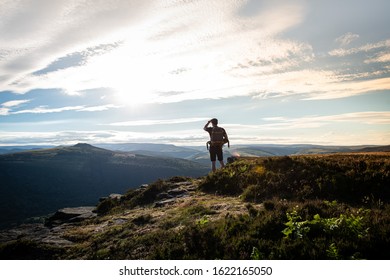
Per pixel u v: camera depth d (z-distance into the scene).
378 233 6.81
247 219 8.82
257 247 7.22
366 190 11.57
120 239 10.37
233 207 11.67
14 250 10.19
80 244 10.90
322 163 14.44
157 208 14.66
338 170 13.51
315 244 6.74
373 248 6.39
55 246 10.74
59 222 16.62
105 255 9.18
